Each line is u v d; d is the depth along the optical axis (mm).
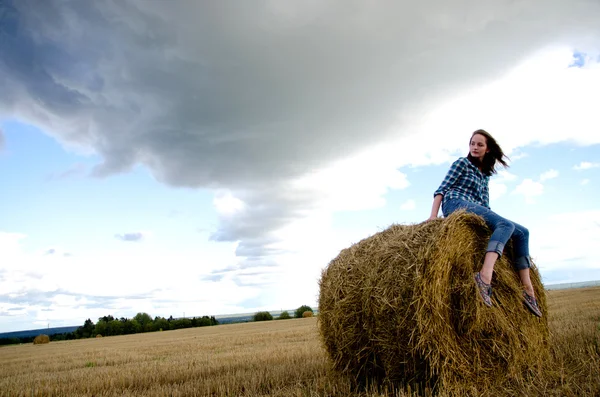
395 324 4766
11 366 13398
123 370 9102
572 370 4746
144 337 33219
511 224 4762
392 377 4941
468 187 5363
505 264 5199
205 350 13352
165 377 7516
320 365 6883
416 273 4547
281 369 6824
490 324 4781
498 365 4805
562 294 27344
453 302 4758
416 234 4938
